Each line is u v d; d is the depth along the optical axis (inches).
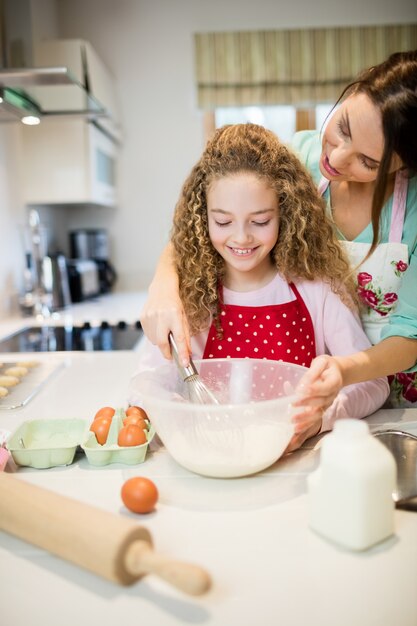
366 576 21.7
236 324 42.9
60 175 103.0
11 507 24.2
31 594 21.2
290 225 40.8
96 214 133.4
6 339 79.2
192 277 41.8
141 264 135.2
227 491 28.8
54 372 57.8
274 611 20.0
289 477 30.2
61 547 22.4
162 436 30.7
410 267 40.8
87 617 19.9
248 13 128.3
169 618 19.8
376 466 22.9
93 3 127.3
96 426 34.3
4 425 42.0
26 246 104.8
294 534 24.7
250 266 38.8
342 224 47.4
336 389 30.5
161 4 128.0
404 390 49.0
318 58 128.0
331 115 39.6
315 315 43.3
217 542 24.1
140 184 132.9
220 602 20.4
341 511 23.3
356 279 46.6
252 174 36.3
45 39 113.1
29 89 65.5
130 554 20.9
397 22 128.6
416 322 38.0
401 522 25.4
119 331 85.6
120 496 28.4
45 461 31.9
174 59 129.3
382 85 34.7
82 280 114.3
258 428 29.2
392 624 19.3
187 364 33.1
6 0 68.5
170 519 26.1
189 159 132.3
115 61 129.1
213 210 37.5
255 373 37.1
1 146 92.9
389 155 35.0
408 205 44.8
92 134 104.1
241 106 129.0
